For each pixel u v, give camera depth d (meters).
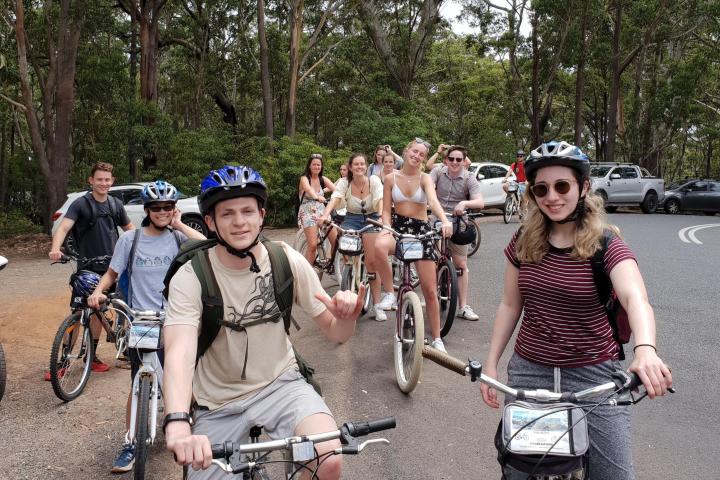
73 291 5.49
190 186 20.89
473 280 10.14
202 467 2.02
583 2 27.50
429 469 4.09
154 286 4.39
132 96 26.62
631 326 2.36
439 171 7.39
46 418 5.05
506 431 2.35
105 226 5.83
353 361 6.24
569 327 2.66
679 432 4.59
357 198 7.83
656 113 32.16
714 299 8.63
